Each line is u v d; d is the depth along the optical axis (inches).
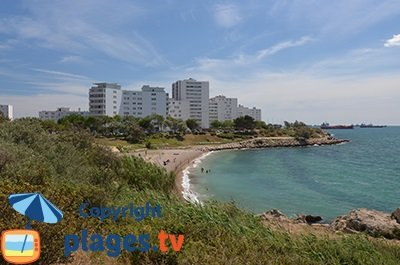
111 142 4141.2
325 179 2153.1
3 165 450.3
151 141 4638.3
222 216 576.7
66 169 615.5
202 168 2642.7
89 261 294.2
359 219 941.8
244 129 7017.7
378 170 2635.3
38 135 736.3
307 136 6417.3
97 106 6589.6
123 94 6904.5
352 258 502.9
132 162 1052.5
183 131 6028.5
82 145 905.5
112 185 654.5
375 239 712.4
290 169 2679.6
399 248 603.5
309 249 511.8
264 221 919.0
